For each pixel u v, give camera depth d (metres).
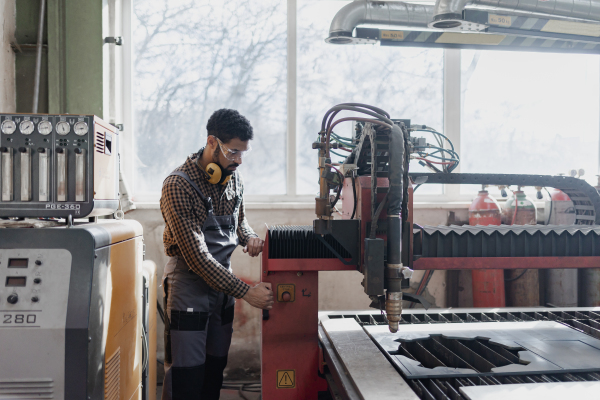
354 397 1.04
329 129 1.24
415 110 2.95
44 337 0.91
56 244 0.96
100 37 2.40
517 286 2.69
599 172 3.11
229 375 2.71
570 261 1.37
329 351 1.36
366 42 2.36
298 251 1.36
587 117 3.09
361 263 1.25
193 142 2.82
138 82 2.77
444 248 1.35
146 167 2.79
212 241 1.59
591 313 1.72
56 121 1.07
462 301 2.80
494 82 3.01
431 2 2.87
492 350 1.31
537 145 3.06
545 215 2.76
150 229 2.65
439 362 1.21
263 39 2.83
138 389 1.45
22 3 2.36
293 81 2.82
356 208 1.31
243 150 1.51
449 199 2.96
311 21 2.86
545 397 0.94
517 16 2.04
